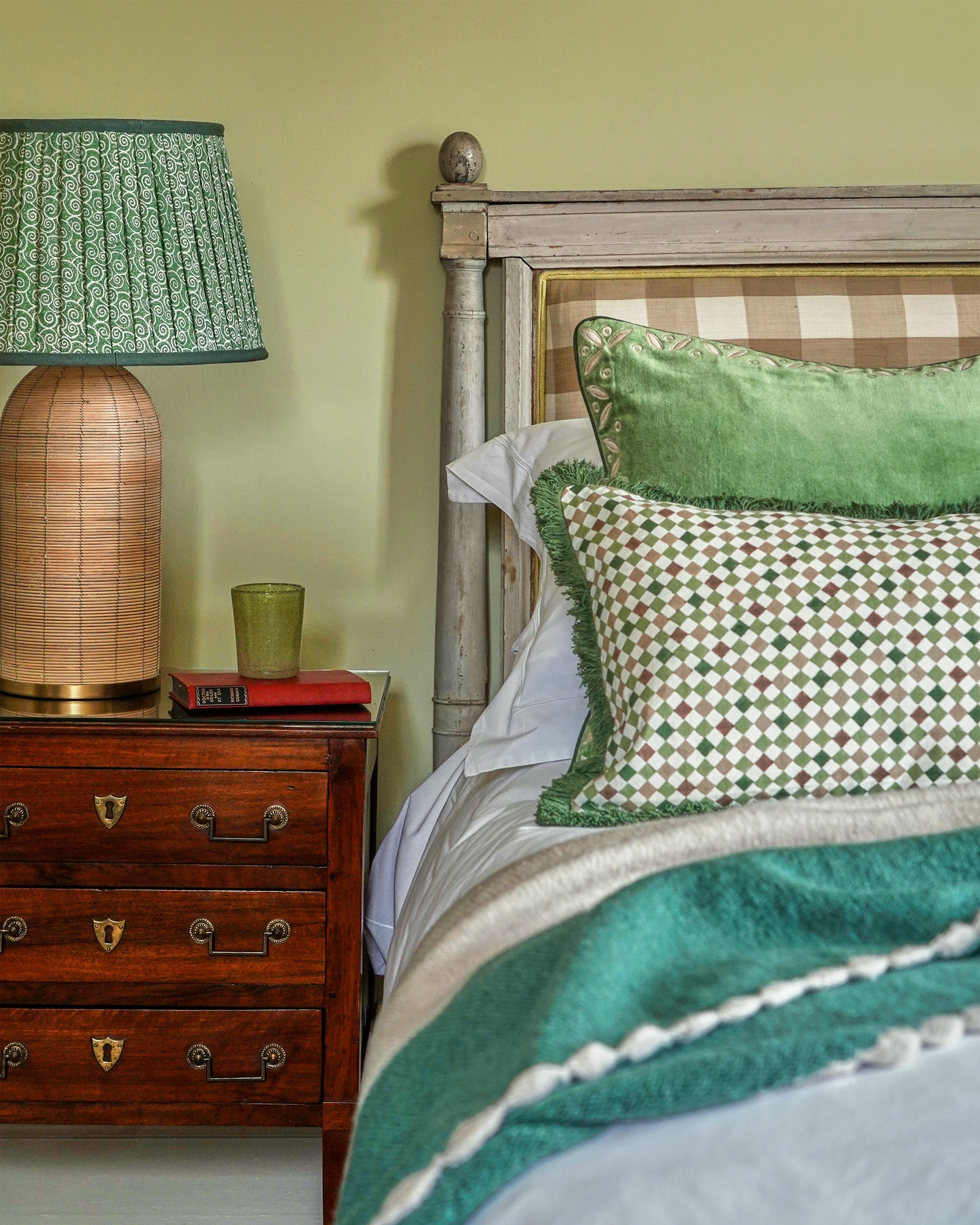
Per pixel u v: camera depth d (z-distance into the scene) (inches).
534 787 68.6
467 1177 32.7
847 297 89.2
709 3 91.0
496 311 92.8
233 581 95.7
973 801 53.4
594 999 37.4
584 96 91.7
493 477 83.5
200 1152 82.9
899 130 91.8
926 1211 30.3
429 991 47.4
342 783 72.2
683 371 72.7
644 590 62.1
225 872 72.4
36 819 71.9
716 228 89.4
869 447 69.3
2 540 78.8
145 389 81.1
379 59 91.6
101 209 72.7
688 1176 31.4
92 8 91.1
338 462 94.8
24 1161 81.3
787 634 59.6
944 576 60.9
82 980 72.8
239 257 79.0
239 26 91.4
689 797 59.0
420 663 96.4
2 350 72.6
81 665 77.9
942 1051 35.3
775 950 41.8
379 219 92.7
